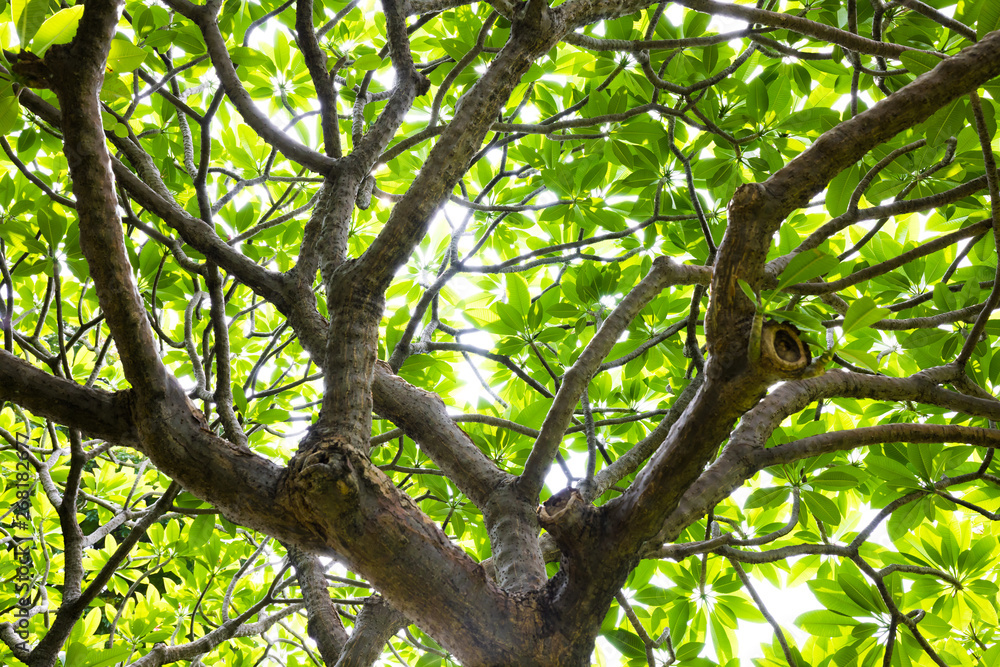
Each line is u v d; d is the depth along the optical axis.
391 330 2.84
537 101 3.26
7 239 2.53
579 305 3.26
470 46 2.76
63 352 2.45
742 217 0.97
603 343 1.67
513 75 1.38
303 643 3.44
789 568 3.20
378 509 1.06
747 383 0.98
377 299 1.25
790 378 0.96
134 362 1.07
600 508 1.20
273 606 3.42
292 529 1.09
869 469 2.50
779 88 2.93
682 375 3.39
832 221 1.58
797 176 0.99
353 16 3.43
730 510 3.15
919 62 1.61
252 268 1.80
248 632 2.71
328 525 1.05
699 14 2.83
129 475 3.96
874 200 2.44
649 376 3.65
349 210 1.70
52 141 2.90
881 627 2.73
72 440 2.34
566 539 1.17
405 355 2.58
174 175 3.35
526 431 2.52
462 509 2.96
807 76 2.98
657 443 2.22
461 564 1.12
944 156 2.44
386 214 3.75
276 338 3.12
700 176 3.05
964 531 3.06
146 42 2.46
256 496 1.08
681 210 3.28
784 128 2.90
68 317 3.70
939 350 2.66
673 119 2.72
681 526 1.28
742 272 0.98
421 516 1.12
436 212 1.29
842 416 3.16
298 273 1.79
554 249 3.01
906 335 2.52
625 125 2.95
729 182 3.07
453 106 3.37
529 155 3.18
